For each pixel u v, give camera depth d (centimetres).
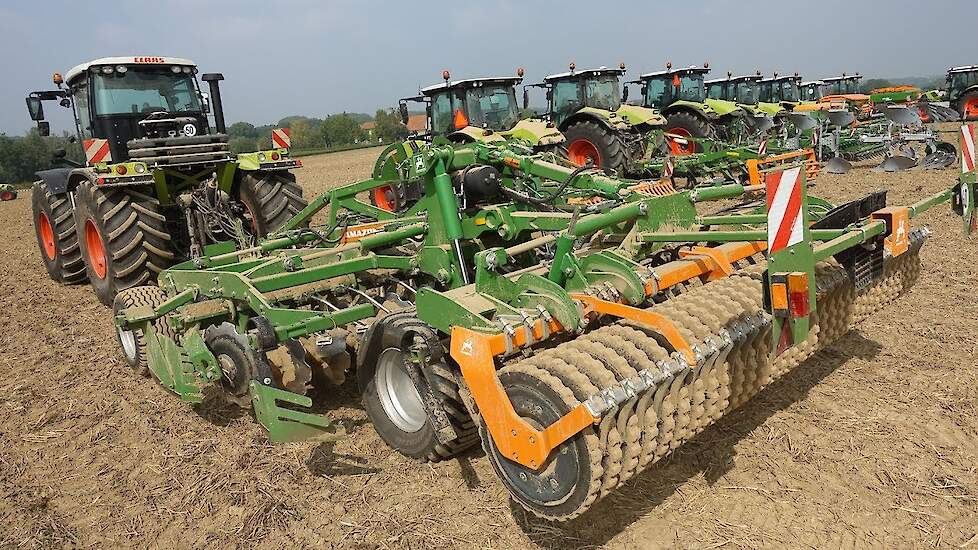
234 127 6775
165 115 682
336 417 413
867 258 349
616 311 289
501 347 269
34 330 624
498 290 312
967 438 348
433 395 329
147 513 328
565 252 318
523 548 286
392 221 491
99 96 698
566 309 286
